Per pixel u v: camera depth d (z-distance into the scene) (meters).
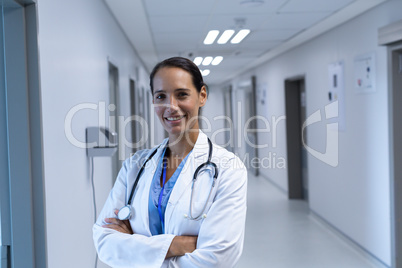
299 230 4.42
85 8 2.29
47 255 1.48
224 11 3.47
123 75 4.16
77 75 2.06
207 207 1.14
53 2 1.66
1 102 1.43
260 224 4.69
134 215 1.22
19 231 1.43
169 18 3.69
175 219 1.15
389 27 2.84
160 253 1.12
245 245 3.94
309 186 5.08
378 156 3.23
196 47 5.51
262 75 7.46
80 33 2.15
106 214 1.27
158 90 1.14
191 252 1.12
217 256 1.10
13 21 1.40
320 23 3.92
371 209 3.39
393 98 2.95
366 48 3.39
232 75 10.07
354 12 3.45
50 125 1.58
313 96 4.82
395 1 2.92
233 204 1.14
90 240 2.31
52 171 1.59
